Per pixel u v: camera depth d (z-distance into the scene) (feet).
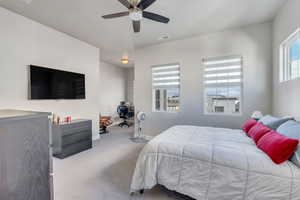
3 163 2.49
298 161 4.34
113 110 22.49
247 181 4.55
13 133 2.62
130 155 10.27
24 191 2.77
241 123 10.75
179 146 5.85
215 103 11.88
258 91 10.23
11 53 8.52
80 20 9.57
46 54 10.27
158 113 13.97
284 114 8.04
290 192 4.13
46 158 3.14
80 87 12.49
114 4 7.93
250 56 10.38
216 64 11.67
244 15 9.08
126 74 25.21
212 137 7.11
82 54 13.00
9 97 8.45
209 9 8.43
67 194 6.12
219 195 4.83
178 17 9.27
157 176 5.78
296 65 7.45
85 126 11.35
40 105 9.93
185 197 5.82
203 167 5.18
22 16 8.98
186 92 12.61
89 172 7.91
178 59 12.91
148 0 6.31
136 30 8.62
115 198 5.92
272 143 4.93
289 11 7.41
